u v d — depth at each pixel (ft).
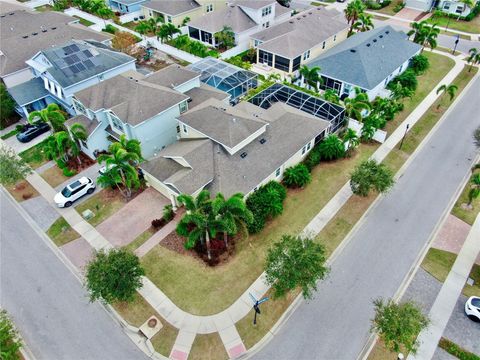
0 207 120.67
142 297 92.43
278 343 83.61
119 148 109.50
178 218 112.37
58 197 118.73
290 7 275.39
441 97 169.37
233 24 213.66
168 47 212.23
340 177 126.93
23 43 174.09
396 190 122.31
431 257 101.19
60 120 133.69
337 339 84.07
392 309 77.25
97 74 152.35
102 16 250.57
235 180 108.99
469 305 86.94
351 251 103.19
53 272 100.37
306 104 147.02
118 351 83.20
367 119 137.49
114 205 118.52
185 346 83.05
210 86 156.87
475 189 110.42
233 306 90.02
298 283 82.53
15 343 80.02
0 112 154.10
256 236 106.22
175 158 113.09
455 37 225.15
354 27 213.05
